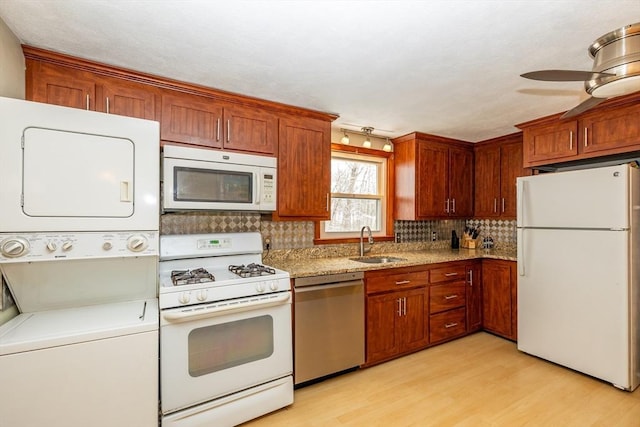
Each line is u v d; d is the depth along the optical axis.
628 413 1.96
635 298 2.21
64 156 1.49
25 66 1.73
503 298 3.20
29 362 1.33
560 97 2.38
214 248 2.29
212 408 1.77
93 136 1.55
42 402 1.35
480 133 3.42
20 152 1.41
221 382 1.80
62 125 1.49
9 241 1.38
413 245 3.75
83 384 1.42
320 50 1.72
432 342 3.00
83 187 1.53
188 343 1.71
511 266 3.12
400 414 1.99
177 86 2.12
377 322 2.66
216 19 1.45
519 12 1.39
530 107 2.60
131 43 1.67
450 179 3.66
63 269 1.69
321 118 2.73
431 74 2.01
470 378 2.42
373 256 3.31
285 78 2.07
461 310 3.23
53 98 1.79
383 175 3.67
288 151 2.56
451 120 2.96
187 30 1.54
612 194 2.23
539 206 2.67
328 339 2.38
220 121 2.28
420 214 3.42
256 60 1.84
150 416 1.56
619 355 2.20
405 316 2.83
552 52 1.74
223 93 2.27
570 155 2.67
